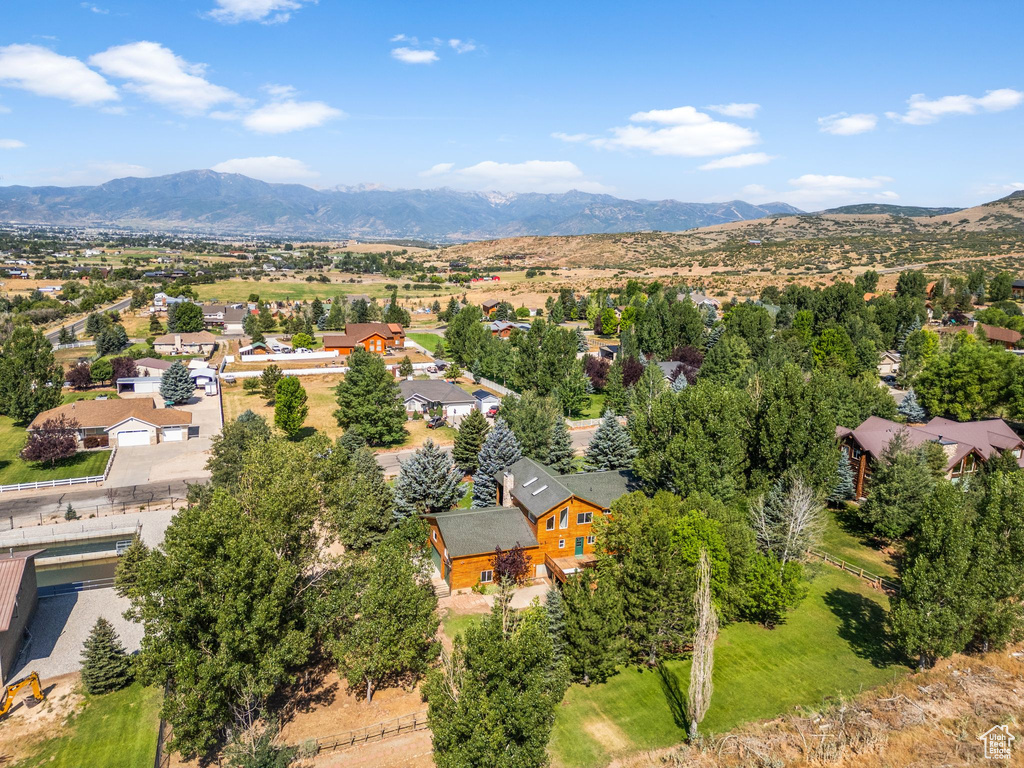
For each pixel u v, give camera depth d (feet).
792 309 501.15
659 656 132.57
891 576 165.17
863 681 125.18
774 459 185.16
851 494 211.41
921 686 121.08
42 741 108.88
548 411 244.22
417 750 107.45
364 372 265.54
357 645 114.32
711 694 115.14
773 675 127.24
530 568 161.48
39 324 515.09
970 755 101.71
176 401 318.45
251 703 107.65
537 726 90.27
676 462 173.37
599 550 144.36
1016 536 122.31
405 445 264.31
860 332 425.28
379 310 606.14
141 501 208.54
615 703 119.85
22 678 125.39
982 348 302.25
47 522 192.13
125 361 350.43
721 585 132.26
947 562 119.65
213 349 449.48
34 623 144.25
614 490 178.50
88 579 166.81
